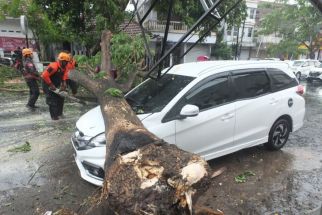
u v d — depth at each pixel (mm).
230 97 4898
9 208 3881
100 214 3553
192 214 2266
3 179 4613
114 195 2314
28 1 19422
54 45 21688
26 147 5805
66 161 5219
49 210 3836
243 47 39562
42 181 4562
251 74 5270
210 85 4711
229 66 5039
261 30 33031
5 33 23344
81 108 8984
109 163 2711
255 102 5152
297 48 31375
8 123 7402
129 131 2992
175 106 4316
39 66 14469
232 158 5461
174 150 2549
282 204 4055
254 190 4387
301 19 28844
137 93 5055
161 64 4891
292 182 4656
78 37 11391
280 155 5695
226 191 4336
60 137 6406
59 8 10758
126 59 5961
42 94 10984
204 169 2311
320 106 10977
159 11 10680
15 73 13766
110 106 4012
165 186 2232
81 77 5191
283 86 5742
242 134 5059
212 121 4582
